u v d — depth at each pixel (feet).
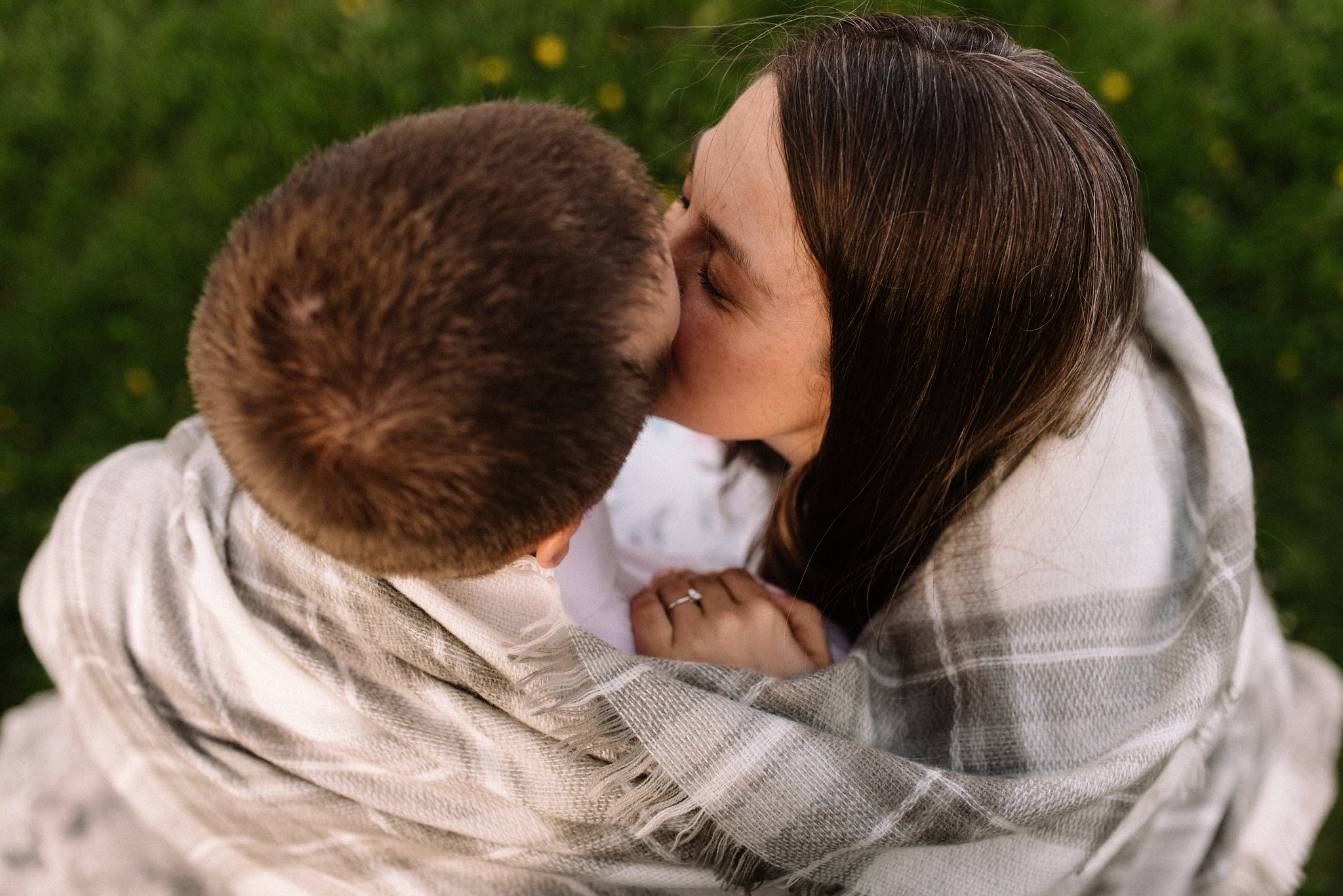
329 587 2.78
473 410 1.90
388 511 2.04
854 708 3.00
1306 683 5.60
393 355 1.86
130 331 6.89
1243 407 6.96
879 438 2.96
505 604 2.63
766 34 3.67
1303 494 6.78
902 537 3.26
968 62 2.62
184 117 7.54
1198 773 3.75
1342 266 7.21
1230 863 4.37
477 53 7.59
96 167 7.34
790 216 2.60
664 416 3.13
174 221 7.21
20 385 6.79
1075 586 3.18
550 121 2.13
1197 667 3.09
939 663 3.24
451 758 2.78
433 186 1.89
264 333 1.92
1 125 7.41
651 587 3.30
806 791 2.67
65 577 3.32
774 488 4.26
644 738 2.60
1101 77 7.50
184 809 3.38
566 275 1.94
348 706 2.89
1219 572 3.25
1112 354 2.95
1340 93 7.76
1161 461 3.40
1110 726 3.09
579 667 2.64
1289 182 7.55
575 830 2.81
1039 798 2.81
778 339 2.78
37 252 7.13
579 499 2.19
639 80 7.46
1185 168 7.43
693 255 2.77
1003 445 3.04
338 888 3.15
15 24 7.79
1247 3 8.07
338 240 1.87
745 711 2.69
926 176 2.51
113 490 3.50
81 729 3.37
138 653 3.17
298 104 7.36
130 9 7.86
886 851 2.83
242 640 2.92
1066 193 2.58
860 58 2.60
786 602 3.29
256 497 2.18
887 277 2.60
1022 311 2.67
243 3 7.84
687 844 2.79
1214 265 7.30
